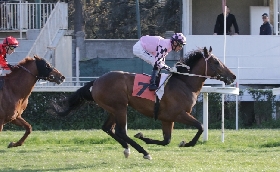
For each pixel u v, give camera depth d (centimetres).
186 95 1698
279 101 3142
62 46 3606
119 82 1686
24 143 2192
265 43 3412
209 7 3741
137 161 1650
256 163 1623
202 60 1759
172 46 1727
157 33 5831
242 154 1831
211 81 3362
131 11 5753
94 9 6025
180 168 1502
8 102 1878
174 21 5622
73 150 1925
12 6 3488
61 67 3581
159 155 1781
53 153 1838
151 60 1727
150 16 5819
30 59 1936
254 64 3394
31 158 1716
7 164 1605
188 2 3588
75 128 3017
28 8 3644
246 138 2312
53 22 3456
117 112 1686
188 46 3397
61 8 3578
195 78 1745
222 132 2228
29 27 3519
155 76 1689
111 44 4241
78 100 1738
